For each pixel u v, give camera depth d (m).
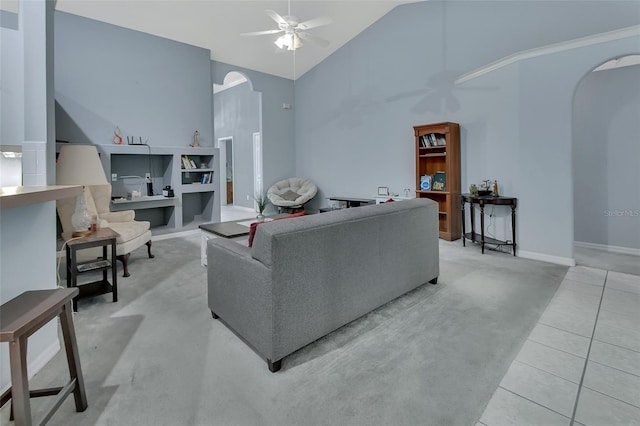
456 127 4.91
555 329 2.30
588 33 3.88
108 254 4.04
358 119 6.65
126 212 4.26
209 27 5.54
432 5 5.32
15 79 3.11
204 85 6.18
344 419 1.50
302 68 7.50
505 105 4.29
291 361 1.95
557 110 3.74
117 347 2.10
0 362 1.54
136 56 5.37
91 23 4.94
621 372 1.82
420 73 5.55
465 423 1.48
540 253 3.98
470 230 4.96
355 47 6.55
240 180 9.06
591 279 3.29
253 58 6.75
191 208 6.38
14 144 3.14
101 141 5.10
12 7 4.27
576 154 4.65
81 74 4.89
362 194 6.71
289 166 8.05
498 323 2.39
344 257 2.19
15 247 1.69
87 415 1.52
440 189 5.14
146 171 5.68
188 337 2.23
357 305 2.32
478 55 4.84
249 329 2.00
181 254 4.38
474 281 3.25
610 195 4.43
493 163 4.51
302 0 5.23
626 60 4.12
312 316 2.01
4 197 1.26
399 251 2.65
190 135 6.04
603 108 4.40
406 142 5.86
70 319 1.49
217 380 1.78
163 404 1.60
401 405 1.59
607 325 2.35
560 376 1.79
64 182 4.04
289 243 1.85
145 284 3.25
